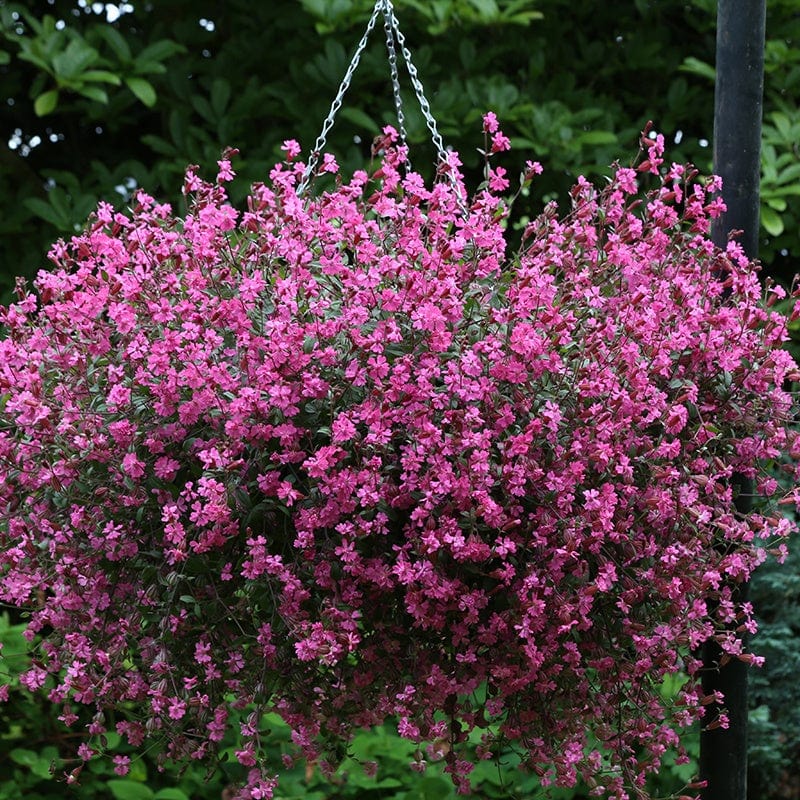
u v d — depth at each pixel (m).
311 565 1.60
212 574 1.65
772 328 1.87
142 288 1.68
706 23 3.81
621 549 1.74
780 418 1.90
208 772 1.81
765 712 3.11
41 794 2.91
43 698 2.97
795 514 3.22
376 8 2.06
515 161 3.58
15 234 3.48
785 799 3.25
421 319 1.58
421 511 1.55
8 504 1.77
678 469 1.80
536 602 1.58
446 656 1.73
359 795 2.96
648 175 3.54
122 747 2.96
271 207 1.78
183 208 3.23
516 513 1.63
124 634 1.69
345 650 1.62
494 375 1.65
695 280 1.86
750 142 2.07
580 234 1.81
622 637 1.78
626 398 1.66
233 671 1.66
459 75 3.60
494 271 1.77
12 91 3.57
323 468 1.52
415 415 1.59
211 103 3.54
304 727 1.73
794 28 3.65
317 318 1.61
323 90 3.52
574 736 1.76
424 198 1.70
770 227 3.10
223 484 1.58
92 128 3.83
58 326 1.72
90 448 1.63
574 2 3.85
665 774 2.87
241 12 3.72
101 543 1.67
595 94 3.91
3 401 1.89
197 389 1.59
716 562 1.84
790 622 3.22
